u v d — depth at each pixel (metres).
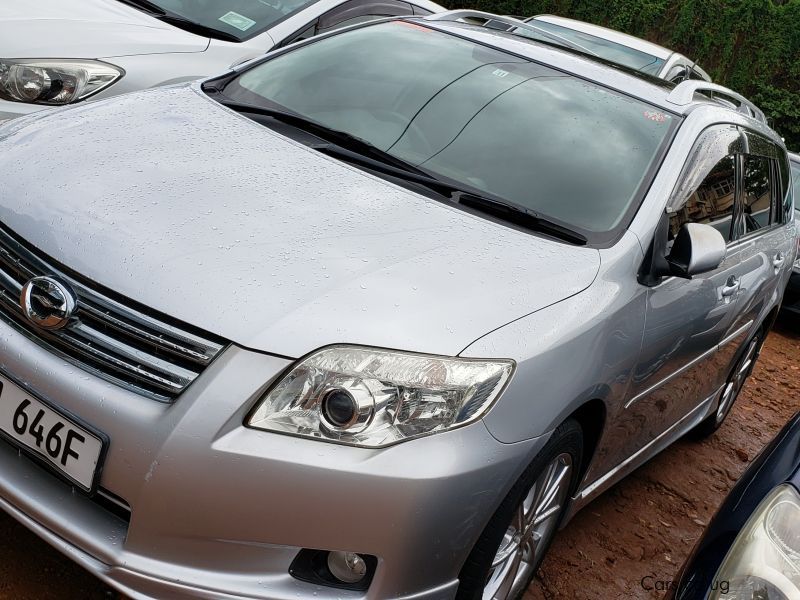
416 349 2.27
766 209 4.64
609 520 4.04
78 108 3.19
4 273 2.40
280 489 2.15
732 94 4.44
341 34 3.96
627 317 2.85
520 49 3.83
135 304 2.25
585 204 3.09
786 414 6.63
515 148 3.23
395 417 2.21
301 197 2.70
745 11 19.00
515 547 2.74
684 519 4.33
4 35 4.45
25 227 2.42
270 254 2.39
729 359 4.59
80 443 2.21
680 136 3.48
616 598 3.44
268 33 5.37
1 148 2.81
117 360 2.24
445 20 4.16
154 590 2.18
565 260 2.80
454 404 2.26
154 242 2.36
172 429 2.15
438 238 2.68
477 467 2.26
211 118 3.16
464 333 2.35
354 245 2.52
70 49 4.50
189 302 2.23
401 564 2.22
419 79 3.53
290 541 2.18
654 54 8.77
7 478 2.31
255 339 2.19
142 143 2.86
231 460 2.13
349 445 2.18
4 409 2.32
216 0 5.50
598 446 3.00
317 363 2.20
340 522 2.17
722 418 5.26
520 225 2.94
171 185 2.61
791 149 20.16
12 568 2.63
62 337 2.28
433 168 3.11
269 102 3.41
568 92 3.56
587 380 2.61
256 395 2.17
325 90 3.48
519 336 2.43
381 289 2.37
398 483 2.17
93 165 2.67
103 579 2.21
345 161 3.04
